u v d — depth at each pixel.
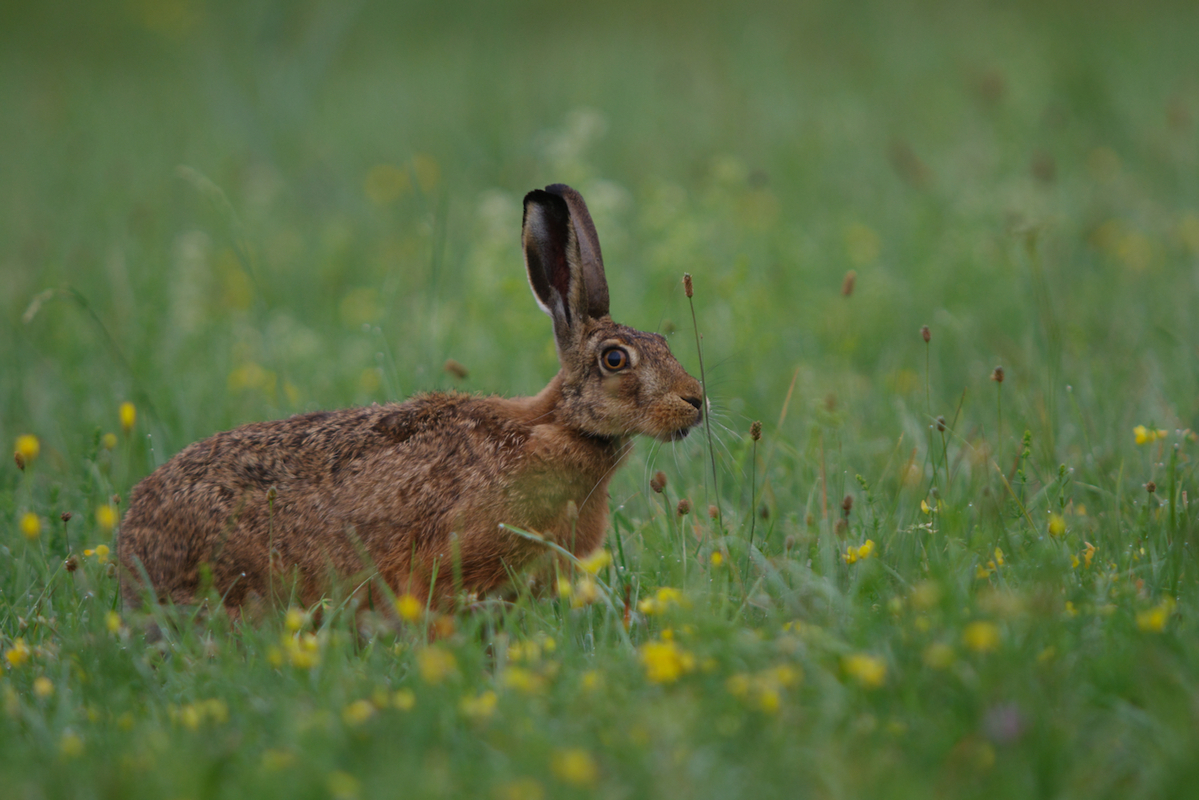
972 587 7.30
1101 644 6.31
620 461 9.25
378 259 18.19
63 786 5.36
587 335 9.05
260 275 17.77
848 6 35.19
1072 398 10.30
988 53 27.66
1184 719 5.38
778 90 26.69
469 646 6.86
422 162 22.66
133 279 16.80
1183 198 17.86
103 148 27.70
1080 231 16.31
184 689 6.74
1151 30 28.41
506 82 28.75
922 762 5.31
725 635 6.40
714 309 13.60
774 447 10.38
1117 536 8.04
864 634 6.45
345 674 6.67
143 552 8.63
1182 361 11.60
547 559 8.68
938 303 14.36
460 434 8.71
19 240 20.59
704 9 38.81
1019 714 5.39
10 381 13.45
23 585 8.68
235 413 12.60
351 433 8.87
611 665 6.54
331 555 8.57
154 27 37.75
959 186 18.75
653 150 23.23
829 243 17.00
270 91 26.61
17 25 45.94
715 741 5.57
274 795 5.16
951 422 11.07
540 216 9.28
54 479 10.86
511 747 5.52
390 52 36.84
